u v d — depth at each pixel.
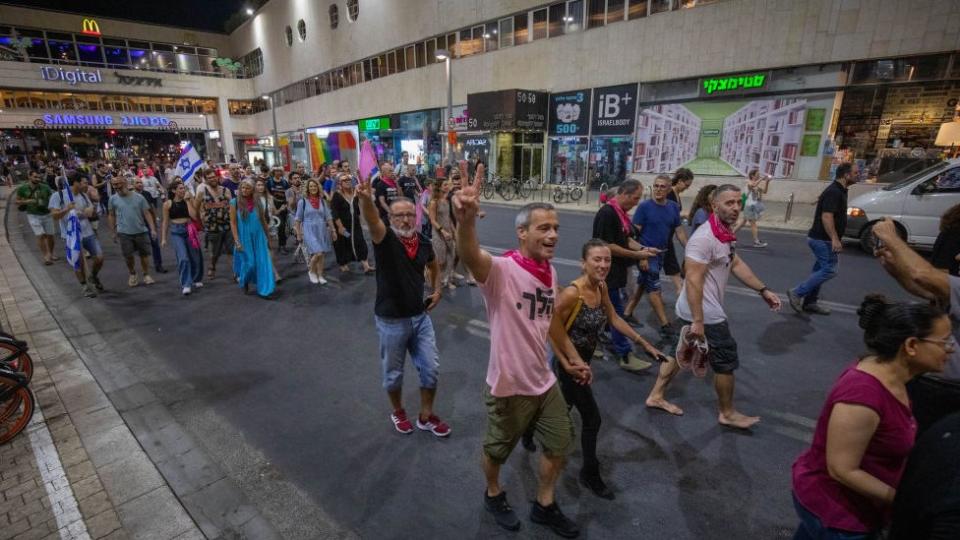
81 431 3.78
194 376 4.72
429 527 2.76
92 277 7.66
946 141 12.38
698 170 17.41
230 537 2.71
